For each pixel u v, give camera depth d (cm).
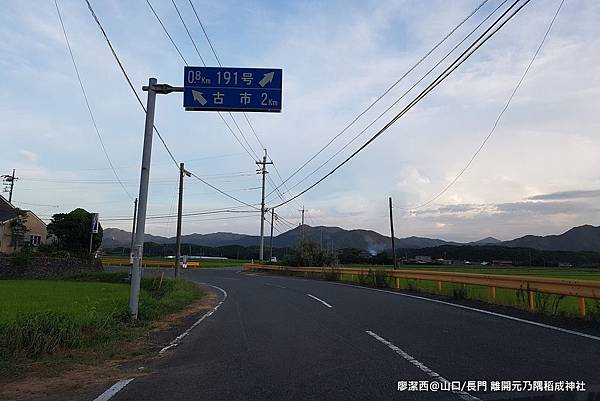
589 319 1095
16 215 4481
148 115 1309
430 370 690
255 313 1470
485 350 813
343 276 3228
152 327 1230
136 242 1306
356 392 593
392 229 4628
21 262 3819
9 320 1089
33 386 662
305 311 1459
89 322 1053
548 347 829
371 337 959
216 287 2848
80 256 4384
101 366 782
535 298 1331
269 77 1309
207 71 1307
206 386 636
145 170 1310
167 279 2628
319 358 787
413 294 1945
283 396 582
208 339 1020
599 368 683
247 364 761
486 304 1502
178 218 3338
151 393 611
